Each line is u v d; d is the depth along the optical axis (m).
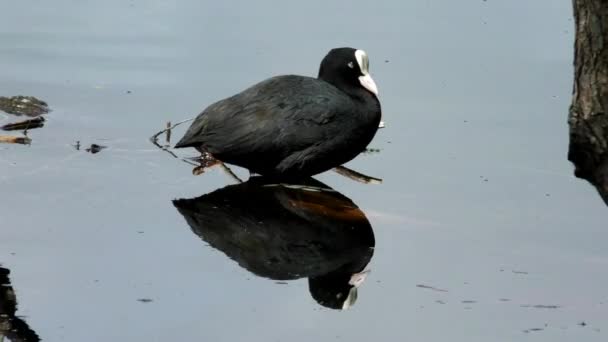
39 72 15.57
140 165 13.00
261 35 16.80
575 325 9.18
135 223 11.27
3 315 9.02
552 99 14.85
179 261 10.35
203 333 8.88
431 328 9.09
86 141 13.60
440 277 10.20
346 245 10.94
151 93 14.98
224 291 9.72
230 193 12.33
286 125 12.10
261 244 10.88
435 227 11.42
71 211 11.50
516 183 12.56
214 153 12.37
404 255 10.73
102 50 16.33
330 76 12.80
